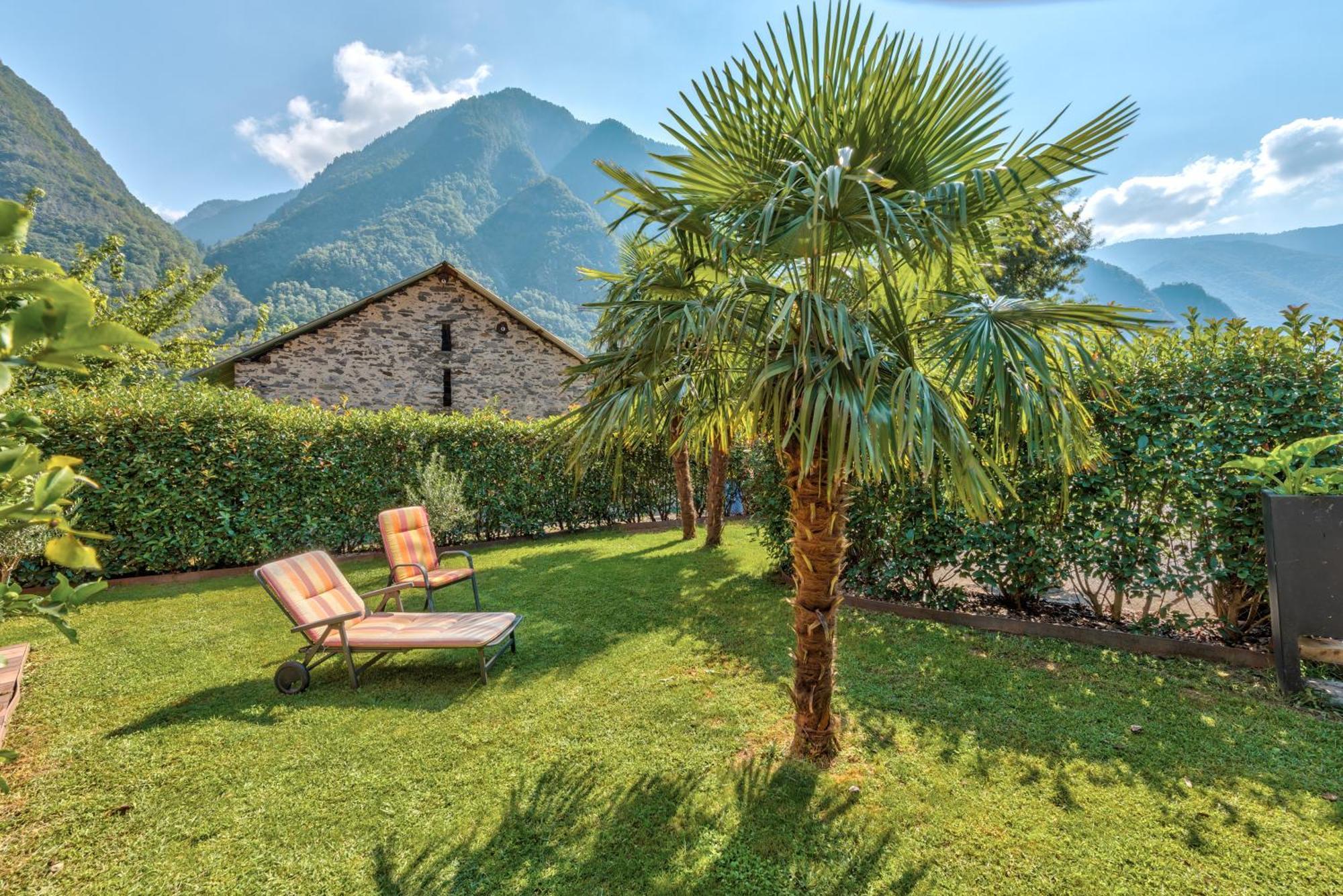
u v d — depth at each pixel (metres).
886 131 2.73
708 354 2.73
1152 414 4.32
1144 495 4.48
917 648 4.43
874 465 2.26
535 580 6.61
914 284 3.33
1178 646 4.26
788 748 3.10
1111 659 4.21
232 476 7.14
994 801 2.67
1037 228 3.13
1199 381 4.23
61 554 0.84
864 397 2.32
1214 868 2.29
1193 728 3.26
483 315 16.83
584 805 2.69
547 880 2.28
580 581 6.49
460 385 16.56
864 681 3.87
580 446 3.00
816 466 2.78
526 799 2.74
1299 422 3.92
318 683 4.00
